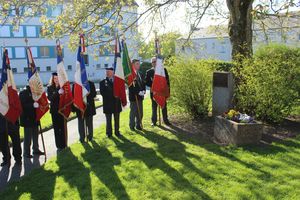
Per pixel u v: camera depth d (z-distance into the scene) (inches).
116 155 303.4
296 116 414.9
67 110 337.4
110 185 237.6
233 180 231.5
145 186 232.1
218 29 554.6
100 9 423.5
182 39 494.0
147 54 495.2
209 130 369.1
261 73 363.9
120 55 361.1
